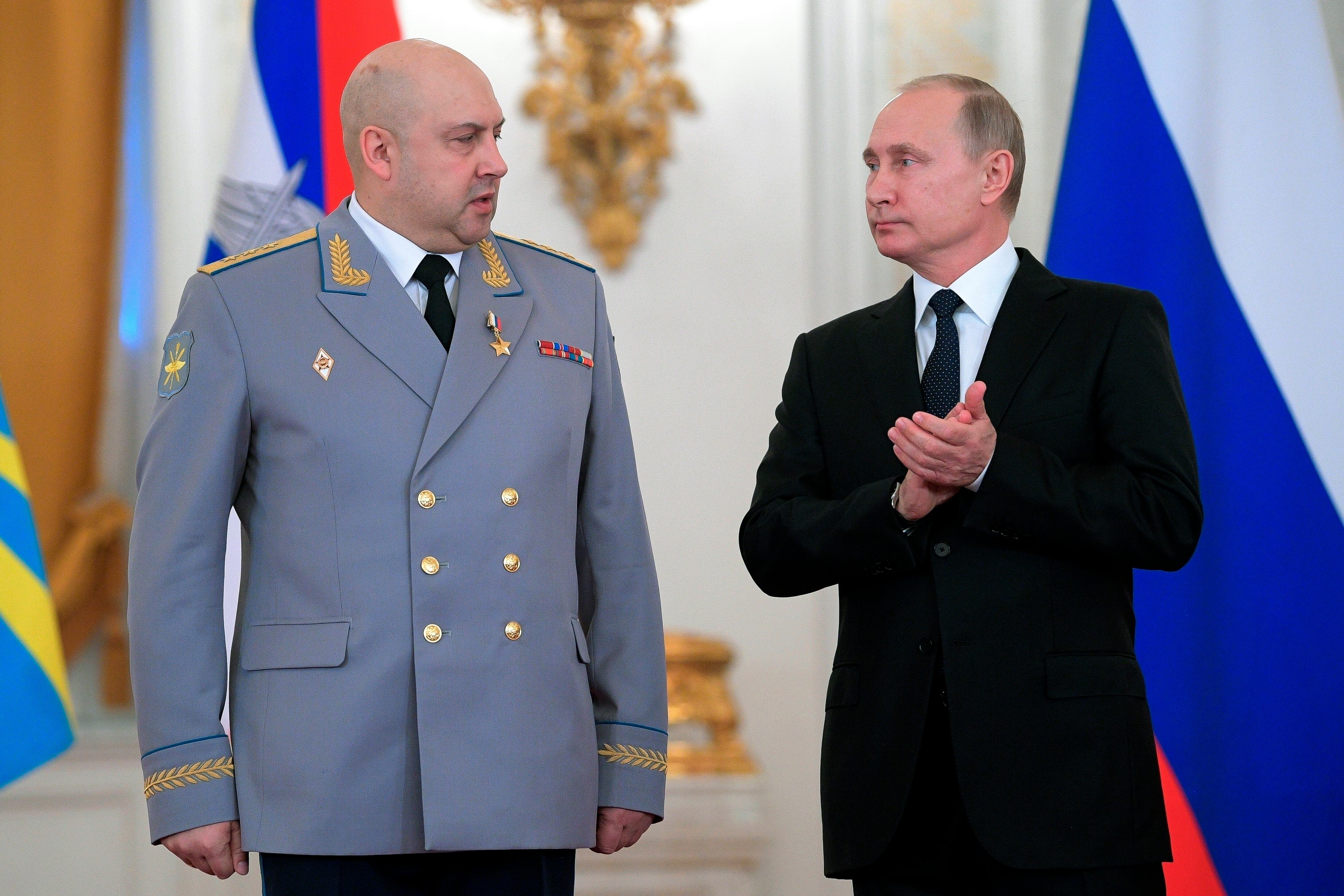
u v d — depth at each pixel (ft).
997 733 17.43
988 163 19.34
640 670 18.79
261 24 30.40
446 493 17.13
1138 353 18.39
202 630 17.06
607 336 19.69
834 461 19.69
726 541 39.63
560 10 39.81
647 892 35.42
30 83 37.27
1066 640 17.76
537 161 39.88
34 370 36.58
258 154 29.71
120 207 38.29
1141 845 17.17
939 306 19.54
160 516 17.16
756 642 39.29
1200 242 27.14
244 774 16.74
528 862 17.12
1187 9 27.86
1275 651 25.26
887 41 39.19
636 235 39.93
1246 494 25.86
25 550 25.41
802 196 40.60
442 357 17.67
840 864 18.37
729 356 40.14
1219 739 25.41
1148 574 26.43
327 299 17.78
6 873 35.70
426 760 16.43
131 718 36.88
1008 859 17.01
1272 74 27.35
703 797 35.35
